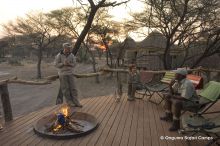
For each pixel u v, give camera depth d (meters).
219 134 4.94
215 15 19.59
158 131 5.45
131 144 4.81
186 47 22.45
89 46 38.88
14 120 6.22
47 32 36.75
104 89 26.56
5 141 4.98
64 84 7.24
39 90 26.56
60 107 7.34
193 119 4.72
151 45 30.72
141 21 23.42
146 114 6.66
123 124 5.89
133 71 8.05
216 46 21.78
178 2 18.62
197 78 6.92
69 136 5.03
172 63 25.16
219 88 5.30
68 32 35.44
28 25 36.31
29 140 5.01
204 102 5.35
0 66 55.69
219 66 24.77
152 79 8.43
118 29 33.78
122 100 8.19
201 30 20.44
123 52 35.78
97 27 33.53
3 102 6.11
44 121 5.77
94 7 10.37
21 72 43.72
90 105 7.57
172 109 6.12
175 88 5.99
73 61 7.22
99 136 5.18
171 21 19.62
